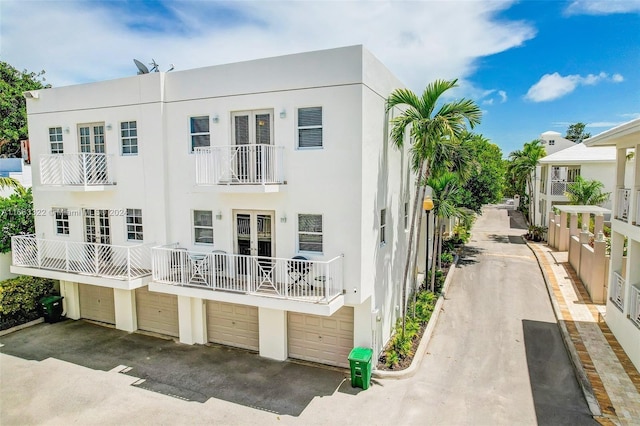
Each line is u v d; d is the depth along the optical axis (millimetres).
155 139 12578
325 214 10531
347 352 11492
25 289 15305
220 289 11047
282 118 10781
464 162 15305
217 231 12094
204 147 11320
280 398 9938
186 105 12148
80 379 11047
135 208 13242
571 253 20594
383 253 12141
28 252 14742
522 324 13945
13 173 22547
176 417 9234
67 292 15867
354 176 10133
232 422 9008
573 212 21156
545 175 32594
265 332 12172
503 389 10000
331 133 10266
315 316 11789
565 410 9055
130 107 12898
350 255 10375
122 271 13141
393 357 11305
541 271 20219
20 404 9852
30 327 15008
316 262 9711
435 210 17391
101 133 13773
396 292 13883
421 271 19297
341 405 9555
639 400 9297
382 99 11586
